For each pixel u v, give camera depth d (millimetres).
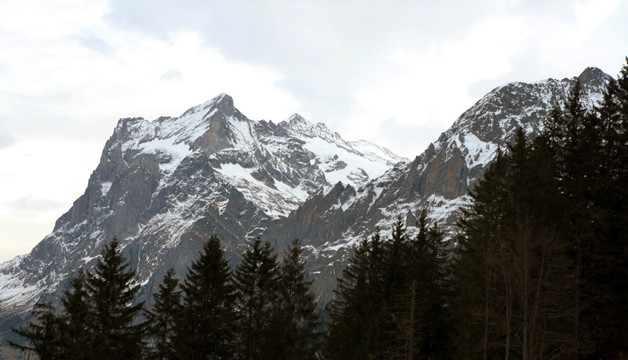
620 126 60375
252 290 64750
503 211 54125
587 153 58812
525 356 43250
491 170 61750
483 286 49656
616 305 50969
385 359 57875
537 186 51344
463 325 51375
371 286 67812
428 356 61844
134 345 60000
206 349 60125
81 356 56094
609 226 53188
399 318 58562
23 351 59281
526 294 43406
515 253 45500
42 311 59906
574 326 48656
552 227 48031
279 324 61938
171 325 62469
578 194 56062
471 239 57375
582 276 52594
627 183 55656
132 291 62031
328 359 70500
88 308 59562
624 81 61531
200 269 62375
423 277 62344
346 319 70688
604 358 52219
